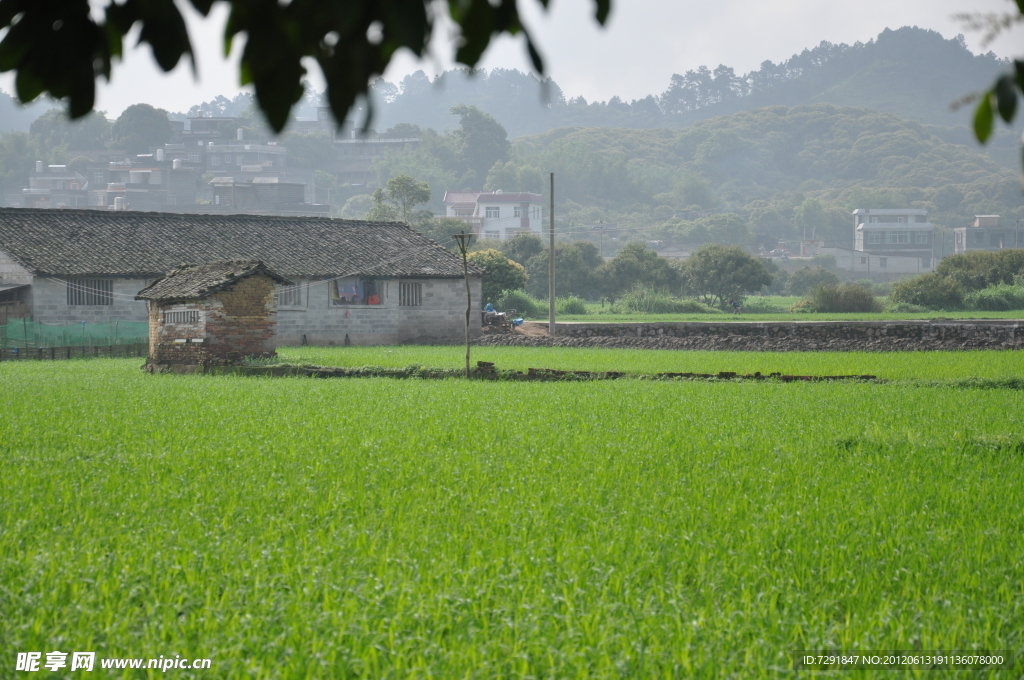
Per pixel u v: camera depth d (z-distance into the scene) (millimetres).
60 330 43281
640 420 17188
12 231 46250
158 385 25578
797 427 16172
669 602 6199
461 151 197750
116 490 10328
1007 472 12164
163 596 6523
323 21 2447
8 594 6375
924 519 9102
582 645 5652
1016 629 6141
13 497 9836
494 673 5297
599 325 53469
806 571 7344
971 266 88062
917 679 5355
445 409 19062
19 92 2678
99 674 5289
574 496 10039
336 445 13914
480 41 2463
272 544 7832
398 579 6875
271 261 49656
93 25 2621
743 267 88688
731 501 9867
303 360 34531
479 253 70625
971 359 33656
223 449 13570
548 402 20516
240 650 5477
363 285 50906
